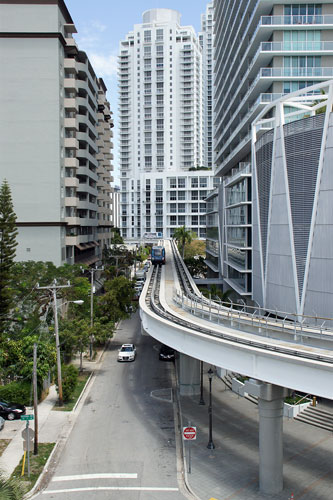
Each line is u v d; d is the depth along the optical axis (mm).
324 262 35250
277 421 22625
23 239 58219
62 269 49312
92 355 48062
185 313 33938
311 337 23000
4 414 32094
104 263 93000
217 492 22641
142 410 34031
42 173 57969
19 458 26125
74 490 22797
